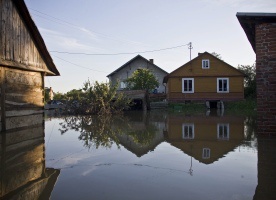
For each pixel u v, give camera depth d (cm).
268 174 351
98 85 1711
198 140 638
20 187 314
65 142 635
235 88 2756
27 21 951
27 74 970
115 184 319
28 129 899
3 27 825
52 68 1154
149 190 297
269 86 601
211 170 374
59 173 369
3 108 816
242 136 684
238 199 270
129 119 1306
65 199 275
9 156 481
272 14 586
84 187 310
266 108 604
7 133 789
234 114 1575
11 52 865
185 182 323
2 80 813
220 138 661
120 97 1781
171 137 694
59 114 1755
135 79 3139
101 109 1667
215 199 270
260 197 274
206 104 2531
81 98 1730
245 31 704
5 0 839
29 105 975
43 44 1031
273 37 600
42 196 285
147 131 831
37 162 435
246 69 3547
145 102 2142
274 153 474
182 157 459
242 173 357
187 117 1377
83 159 453
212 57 2792
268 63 602
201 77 2791
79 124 1086
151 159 447
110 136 732
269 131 604
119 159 450
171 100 2798
